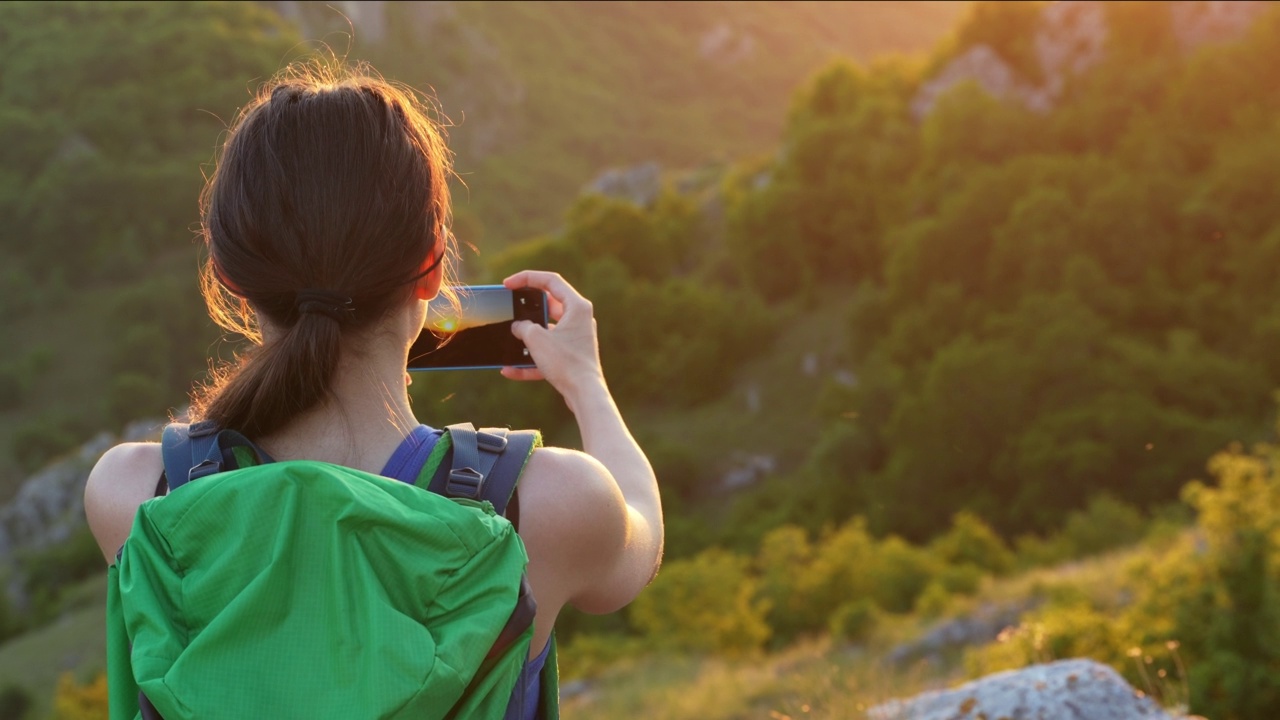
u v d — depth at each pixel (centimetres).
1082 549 2880
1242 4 6719
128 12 12719
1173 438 4291
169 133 11888
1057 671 339
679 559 5353
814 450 5972
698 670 1852
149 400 9288
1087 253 5744
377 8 16025
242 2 13288
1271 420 4428
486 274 8375
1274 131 5934
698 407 7000
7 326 10412
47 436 9025
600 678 2075
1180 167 6266
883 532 5019
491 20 18788
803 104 8812
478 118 16775
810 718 392
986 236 6272
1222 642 671
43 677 5306
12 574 7344
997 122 6944
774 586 2698
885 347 6297
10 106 12025
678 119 19012
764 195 7788
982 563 2944
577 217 8906
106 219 11150
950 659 1586
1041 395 4791
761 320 7231
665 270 8731
